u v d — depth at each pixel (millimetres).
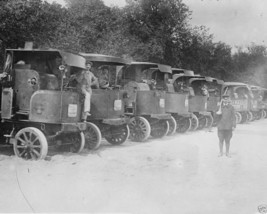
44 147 9367
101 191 6957
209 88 23219
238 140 16125
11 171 8266
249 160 10883
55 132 10383
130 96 15039
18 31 17359
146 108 15188
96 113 12250
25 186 7113
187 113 17859
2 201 6188
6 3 16906
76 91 10719
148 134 14664
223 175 8703
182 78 19562
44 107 9719
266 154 12195
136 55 21109
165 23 21609
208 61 33062
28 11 17406
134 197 6641
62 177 7953
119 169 9102
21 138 9945
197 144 14211
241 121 27047
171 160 10516
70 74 11008
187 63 27734
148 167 9438
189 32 26109
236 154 11977
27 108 10117
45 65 10797
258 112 31844
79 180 7770
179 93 17531
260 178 8477
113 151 11906
